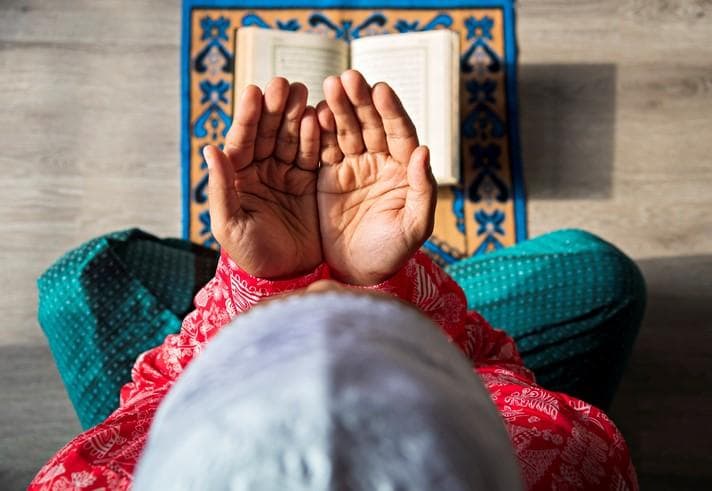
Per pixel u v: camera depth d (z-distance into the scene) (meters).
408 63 1.37
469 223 1.46
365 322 0.31
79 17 1.52
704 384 1.39
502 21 1.52
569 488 0.51
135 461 0.50
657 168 1.47
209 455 0.26
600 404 1.07
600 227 1.46
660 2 1.52
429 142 1.36
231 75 1.51
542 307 1.07
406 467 0.26
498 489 0.28
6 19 1.51
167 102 1.50
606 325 1.05
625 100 1.50
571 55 1.51
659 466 1.36
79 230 1.45
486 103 1.50
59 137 1.48
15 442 1.38
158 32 1.52
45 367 1.40
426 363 0.30
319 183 0.55
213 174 0.50
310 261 0.56
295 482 0.25
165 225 1.46
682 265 1.44
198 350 0.68
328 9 1.53
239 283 0.57
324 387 0.27
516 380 0.67
